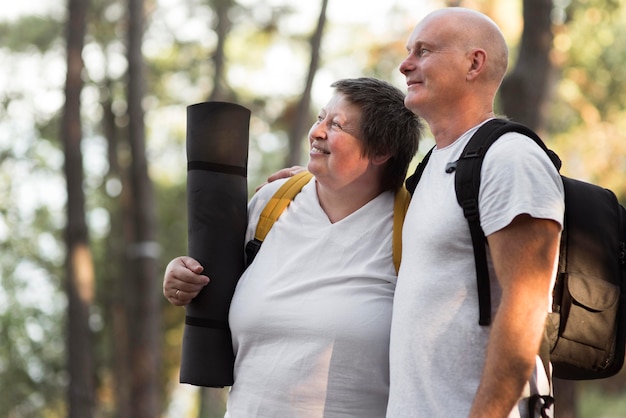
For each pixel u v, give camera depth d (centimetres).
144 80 2116
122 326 2925
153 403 2006
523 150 368
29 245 2903
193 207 464
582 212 392
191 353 461
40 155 2838
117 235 3031
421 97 400
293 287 440
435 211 382
